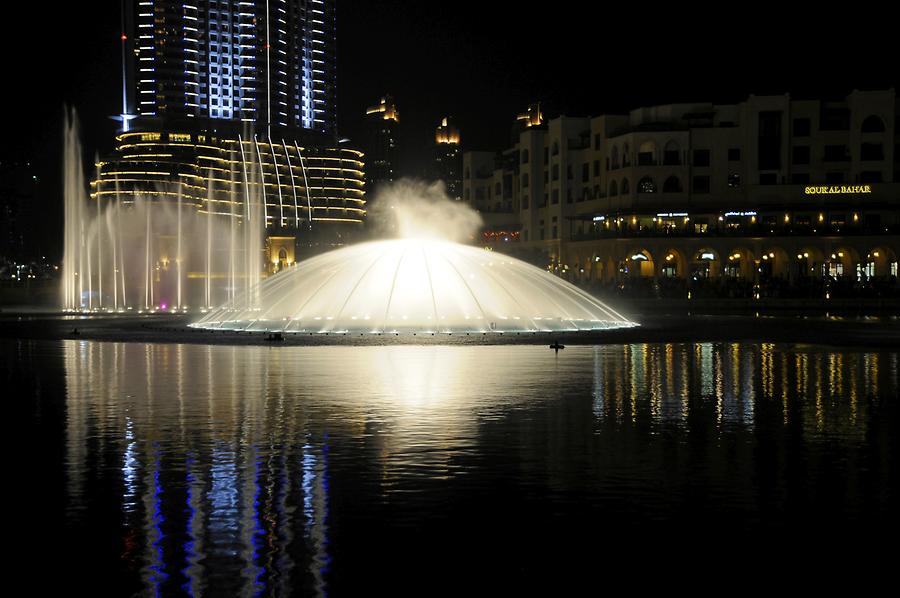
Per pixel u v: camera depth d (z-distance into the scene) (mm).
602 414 21141
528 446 17094
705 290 92438
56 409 21891
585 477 14531
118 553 10836
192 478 14477
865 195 109125
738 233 109000
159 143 177125
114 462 15672
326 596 9539
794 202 109875
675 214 110562
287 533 11578
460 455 16266
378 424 19594
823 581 9898
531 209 138625
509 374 29891
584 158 129125
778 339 46844
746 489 13719
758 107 110812
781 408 22156
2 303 103625
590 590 9664
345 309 59625
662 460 15836
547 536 11414
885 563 10414
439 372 30531
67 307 99312
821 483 14078
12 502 13031
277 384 26984
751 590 9672
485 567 10328
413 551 10875
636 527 11773
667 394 24734
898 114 110812
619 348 41125
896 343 44219
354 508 12711
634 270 111812
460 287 60562
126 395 24500
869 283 95250
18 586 9828
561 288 62000
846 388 26172
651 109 116938
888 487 13805
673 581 9906
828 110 111625
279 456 16172
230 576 10094
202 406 22359
